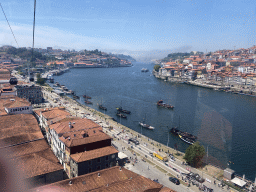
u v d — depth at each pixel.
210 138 138.62
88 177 64.44
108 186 59.38
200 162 101.00
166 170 96.06
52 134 106.56
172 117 198.00
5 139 91.44
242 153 122.12
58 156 98.88
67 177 89.12
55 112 134.75
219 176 92.44
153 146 125.31
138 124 184.25
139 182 63.78
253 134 143.75
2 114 140.75
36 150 84.88
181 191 79.44
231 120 161.62
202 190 80.50
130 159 104.88
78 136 92.06
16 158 73.69
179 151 122.88
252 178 101.25
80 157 81.88
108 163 88.75
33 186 68.00
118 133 143.75
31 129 107.19
